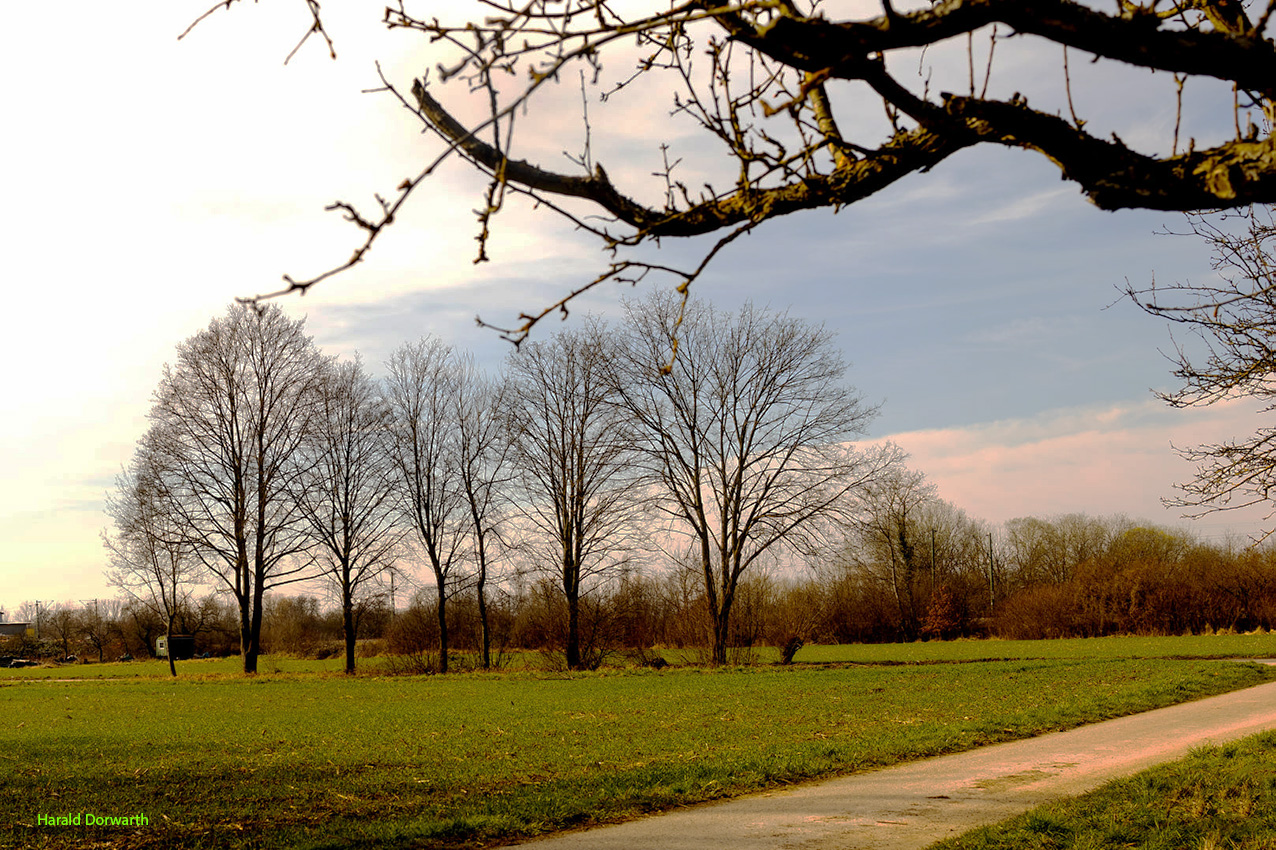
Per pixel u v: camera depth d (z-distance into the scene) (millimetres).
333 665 51906
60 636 93125
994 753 13688
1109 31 2828
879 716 19500
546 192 3814
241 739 18188
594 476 41500
